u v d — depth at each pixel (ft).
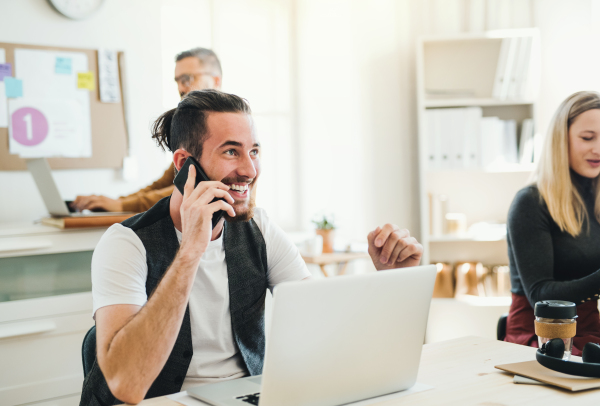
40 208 9.87
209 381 4.13
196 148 4.16
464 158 11.07
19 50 9.61
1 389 7.29
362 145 11.69
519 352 4.13
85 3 10.00
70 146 10.03
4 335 7.24
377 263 4.38
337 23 11.82
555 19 11.23
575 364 3.38
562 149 6.25
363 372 3.12
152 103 10.78
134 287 3.99
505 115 11.68
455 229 11.23
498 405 3.06
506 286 11.05
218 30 11.59
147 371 3.44
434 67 11.82
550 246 6.10
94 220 7.80
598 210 6.42
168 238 4.30
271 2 12.20
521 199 6.33
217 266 4.39
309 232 12.32
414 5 11.75
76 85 10.07
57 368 7.67
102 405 3.91
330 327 2.93
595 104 6.24
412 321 3.28
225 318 4.32
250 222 4.75
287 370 2.84
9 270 7.44
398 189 11.81
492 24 11.68
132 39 10.55
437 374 3.64
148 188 9.35
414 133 11.83
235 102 4.23
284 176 12.50
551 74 11.34
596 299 5.68
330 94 12.03
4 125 9.55
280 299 2.74
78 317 7.81
